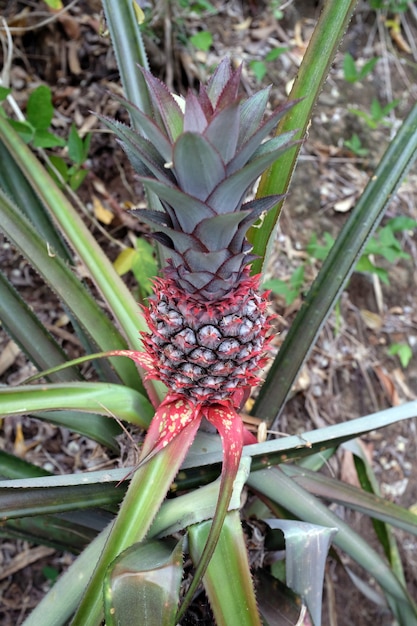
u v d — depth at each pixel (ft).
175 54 2.01
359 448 1.44
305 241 2.06
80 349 1.76
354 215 1.21
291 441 1.02
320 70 1.07
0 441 1.65
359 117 2.26
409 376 2.07
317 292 1.24
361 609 1.79
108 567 0.78
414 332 2.11
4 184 1.33
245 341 0.97
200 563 0.76
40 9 1.89
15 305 1.23
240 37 2.22
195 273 0.89
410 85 2.43
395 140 1.19
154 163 0.88
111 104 1.93
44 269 1.17
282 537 1.15
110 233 1.86
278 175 1.10
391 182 1.19
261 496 1.23
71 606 0.95
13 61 1.87
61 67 1.93
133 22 1.23
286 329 1.91
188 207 0.85
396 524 1.18
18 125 1.52
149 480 0.93
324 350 1.96
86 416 1.23
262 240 1.14
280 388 1.29
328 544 1.03
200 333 0.94
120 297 1.20
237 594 0.84
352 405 1.96
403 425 2.00
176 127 0.89
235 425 0.97
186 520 0.90
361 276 2.09
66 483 0.92
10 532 1.20
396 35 2.48
